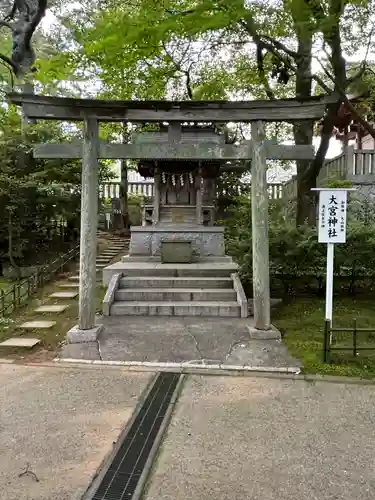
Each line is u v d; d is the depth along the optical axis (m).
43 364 5.51
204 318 7.76
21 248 12.16
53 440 3.59
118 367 5.39
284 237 8.53
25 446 3.49
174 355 5.82
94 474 3.11
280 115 6.55
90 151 6.62
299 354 5.80
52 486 2.97
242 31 10.57
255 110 6.57
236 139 17.34
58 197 11.99
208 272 9.43
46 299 9.20
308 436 3.66
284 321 7.46
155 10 6.64
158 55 10.81
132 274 9.54
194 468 3.18
